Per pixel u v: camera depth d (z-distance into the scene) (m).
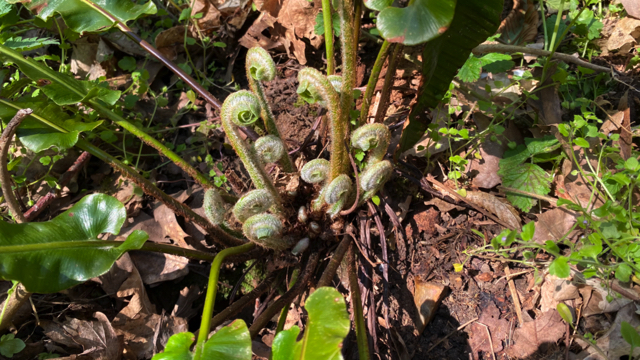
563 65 0.31
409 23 0.16
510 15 0.34
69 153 0.32
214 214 0.22
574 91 0.31
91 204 0.22
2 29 0.29
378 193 0.28
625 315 0.23
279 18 0.34
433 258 0.27
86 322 0.26
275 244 0.24
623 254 0.22
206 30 0.36
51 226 0.21
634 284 0.24
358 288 0.24
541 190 0.27
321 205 0.25
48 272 0.20
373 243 0.27
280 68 0.35
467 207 0.28
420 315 0.26
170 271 0.28
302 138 0.31
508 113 0.30
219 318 0.22
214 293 0.19
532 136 0.30
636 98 0.30
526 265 0.26
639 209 0.25
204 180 0.26
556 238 0.26
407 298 0.26
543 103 0.30
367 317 0.25
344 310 0.15
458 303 0.26
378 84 0.32
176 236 0.29
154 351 0.25
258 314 0.26
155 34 0.37
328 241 0.27
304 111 0.32
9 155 0.30
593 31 0.32
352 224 0.27
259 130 0.26
